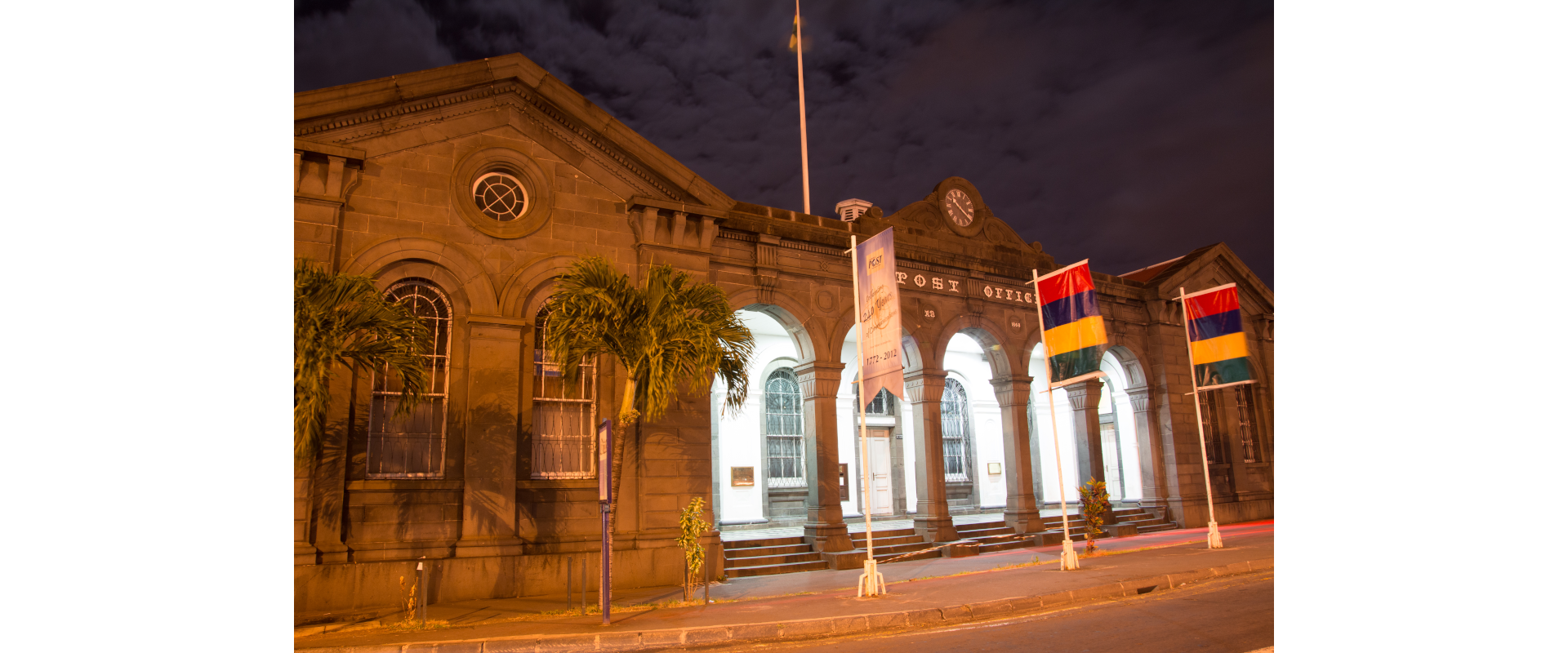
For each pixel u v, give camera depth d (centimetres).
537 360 1664
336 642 1073
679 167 1786
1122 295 2611
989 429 2878
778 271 1948
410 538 1481
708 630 1089
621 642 1066
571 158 1722
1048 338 1708
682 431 1733
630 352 1362
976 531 2219
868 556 1360
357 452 1472
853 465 2573
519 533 1568
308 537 1372
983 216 2383
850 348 2634
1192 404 2666
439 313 1591
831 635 1112
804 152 2352
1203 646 943
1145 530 2467
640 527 1658
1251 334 2944
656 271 1401
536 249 1659
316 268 1387
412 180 1562
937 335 2198
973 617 1195
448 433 1549
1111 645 967
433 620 1260
